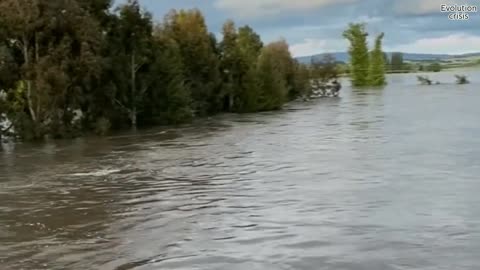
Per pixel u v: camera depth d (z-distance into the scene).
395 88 144.00
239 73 77.94
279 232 15.57
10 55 47.03
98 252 14.27
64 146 41.69
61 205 20.08
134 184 23.91
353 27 155.38
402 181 22.50
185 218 17.55
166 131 51.94
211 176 25.38
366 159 28.98
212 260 13.34
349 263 12.80
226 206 19.03
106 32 55.72
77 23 48.09
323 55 120.88
